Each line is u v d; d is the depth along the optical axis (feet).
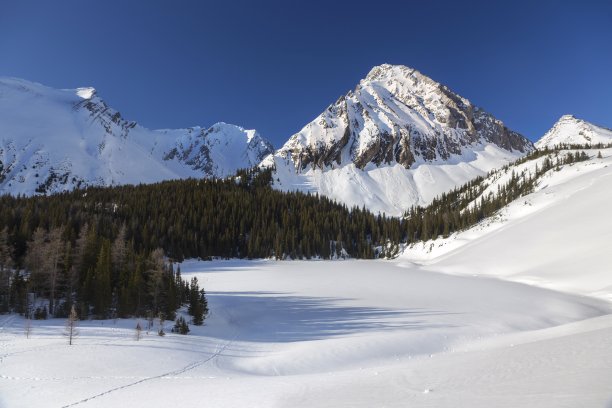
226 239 444.96
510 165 629.51
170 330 143.64
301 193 613.11
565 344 72.84
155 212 460.96
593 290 208.33
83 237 204.33
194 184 615.16
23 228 265.54
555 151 584.40
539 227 329.52
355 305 183.83
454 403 39.86
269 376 90.84
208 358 108.47
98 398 65.36
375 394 51.49
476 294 207.62
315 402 50.06
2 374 83.35
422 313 164.55
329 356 112.06
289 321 159.74
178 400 60.08
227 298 201.05
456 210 499.51
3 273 171.94
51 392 70.33
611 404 31.48
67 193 547.90
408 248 466.29
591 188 365.20
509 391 42.75
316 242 459.32
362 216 549.95
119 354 103.30
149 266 188.85
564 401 34.37
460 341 129.29
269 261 413.80
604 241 259.19
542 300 188.44
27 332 126.00
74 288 180.04
